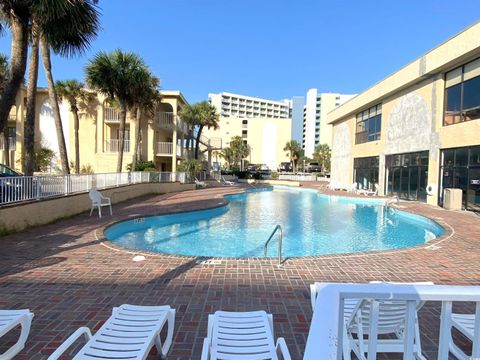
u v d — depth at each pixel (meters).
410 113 19.03
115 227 10.01
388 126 21.58
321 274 5.55
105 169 24.98
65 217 10.73
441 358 1.66
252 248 9.35
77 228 9.07
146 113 24.50
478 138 13.72
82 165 25.03
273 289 4.82
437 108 16.53
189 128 33.72
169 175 23.05
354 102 26.12
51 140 25.23
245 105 127.19
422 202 17.98
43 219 9.59
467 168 14.55
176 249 9.12
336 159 31.59
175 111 26.89
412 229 12.11
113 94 18.55
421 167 18.20
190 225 12.37
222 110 122.50
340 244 9.93
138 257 6.37
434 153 16.77
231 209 16.94
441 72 16.27
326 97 113.44
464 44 13.77
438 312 4.10
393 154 21.11
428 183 17.27
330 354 1.39
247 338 2.67
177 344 3.32
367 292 1.54
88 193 12.34
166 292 4.66
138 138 21.98
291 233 11.37
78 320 3.79
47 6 6.88
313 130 116.31
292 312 4.07
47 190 10.07
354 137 27.48
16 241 7.55
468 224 10.86
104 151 25.30
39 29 7.85
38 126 25.17
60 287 4.80
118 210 12.87
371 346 1.82
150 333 2.73
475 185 14.01
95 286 4.85
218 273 5.51
